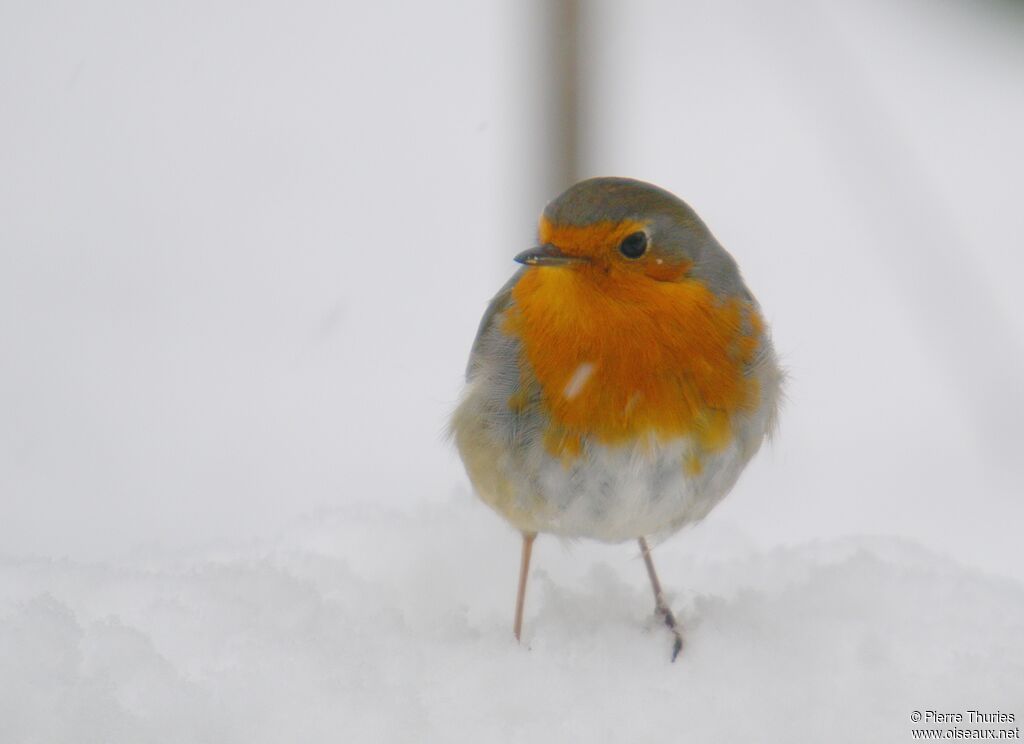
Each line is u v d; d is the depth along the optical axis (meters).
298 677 5.78
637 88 18.66
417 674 6.02
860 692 5.98
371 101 18.81
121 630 5.82
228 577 6.68
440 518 8.15
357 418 12.33
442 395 12.67
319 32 20.80
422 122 18.25
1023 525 10.70
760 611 6.86
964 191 16.23
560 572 8.02
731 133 17.67
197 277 14.71
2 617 5.90
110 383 12.67
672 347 6.77
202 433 12.04
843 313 14.34
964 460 11.81
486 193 16.75
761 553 8.09
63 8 21.22
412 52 19.98
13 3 21.45
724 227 15.79
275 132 18.02
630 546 8.27
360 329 13.83
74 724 5.33
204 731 5.42
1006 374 13.27
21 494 11.02
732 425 6.97
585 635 6.73
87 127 18.00
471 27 20.91
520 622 7.11
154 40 20.38
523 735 5.60
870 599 6.86
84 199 16.28
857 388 13.09
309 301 14.24
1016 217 15.58
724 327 6.91
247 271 14.91
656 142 17.44
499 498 7.19
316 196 16.59
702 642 6.49
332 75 19.47
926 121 17.67
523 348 6.98
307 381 12.92
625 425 6.80
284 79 19.36
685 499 6.96
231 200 16.47
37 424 11.99
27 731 5.29
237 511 10.83
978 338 13.83
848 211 15.97
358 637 6.32
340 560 7.45
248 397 12.63
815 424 12.46
